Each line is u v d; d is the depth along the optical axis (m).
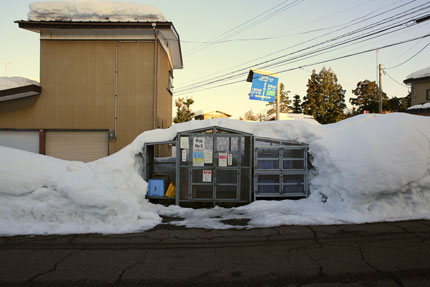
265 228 5.94
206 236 5.47
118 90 14.48
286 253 4.59
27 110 14.37
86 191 6.04
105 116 14.46
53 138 14.48
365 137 7.18
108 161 7.98
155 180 8.32
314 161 7.91
